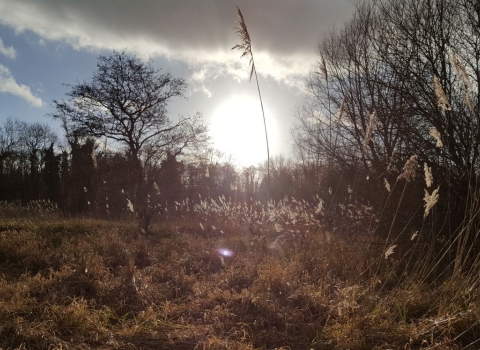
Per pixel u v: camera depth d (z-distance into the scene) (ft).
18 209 43.47
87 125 68.54
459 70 14.33
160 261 23.75
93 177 63.41
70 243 26.30
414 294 14.28
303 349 11.50
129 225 41.98
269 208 33.60
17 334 10.97
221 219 42.65
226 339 11.53
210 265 22.84
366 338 11.58
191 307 14.61
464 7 26.91
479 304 12.82
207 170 40.93
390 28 31.30
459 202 23.07
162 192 62.95
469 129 22.49
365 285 16.21
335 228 24.91
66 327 12.08
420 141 26.30
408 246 22.09
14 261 21.85
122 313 14.38
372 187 29.37
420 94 26.94
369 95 33.58
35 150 131.03
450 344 10.98
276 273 17.17
